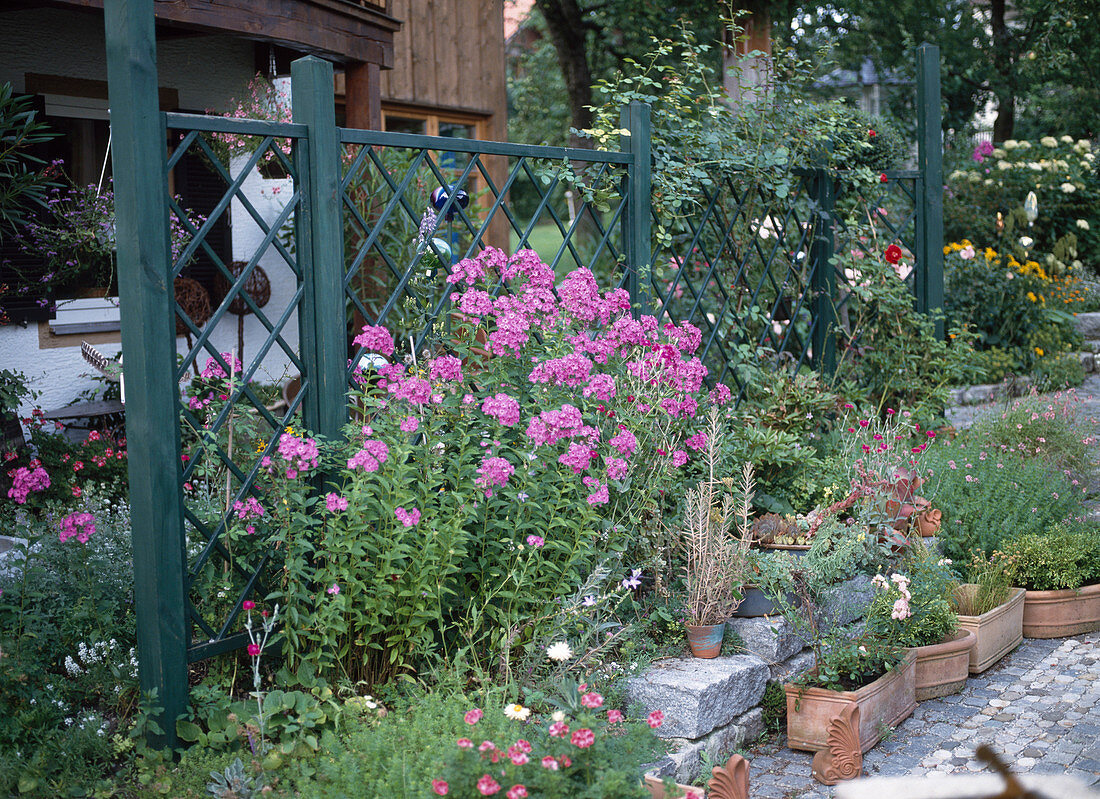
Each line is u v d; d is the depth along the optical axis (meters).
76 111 7.03
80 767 2.94
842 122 6.04
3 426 5.65
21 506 4.80
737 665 3.69
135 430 2.96
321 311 3.48
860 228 6.46
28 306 6.50
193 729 3.04
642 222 4.92
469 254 4.10
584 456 3.48
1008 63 17.42
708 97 5.57
